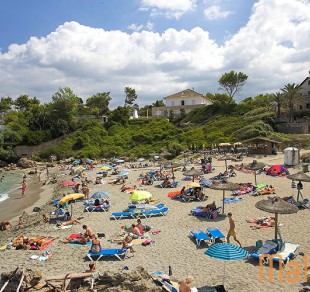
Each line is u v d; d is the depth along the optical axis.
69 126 97.81
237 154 61.66
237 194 31.31
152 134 89.81
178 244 19.72
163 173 45.75
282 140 66.31
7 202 41.38
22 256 19.34
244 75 106.38
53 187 48.38
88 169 62.44
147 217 25.83
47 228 24.80
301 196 27.20
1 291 13.70
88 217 27.06
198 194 30.58
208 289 13.98
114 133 93.88
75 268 17.14
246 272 15.52
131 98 134.50
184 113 102.00
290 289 13.73
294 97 79.50
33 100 149.25
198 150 70.44
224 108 94.06
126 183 43.28
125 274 13.46
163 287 13.32
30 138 91.00
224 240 19.78
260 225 21.80
